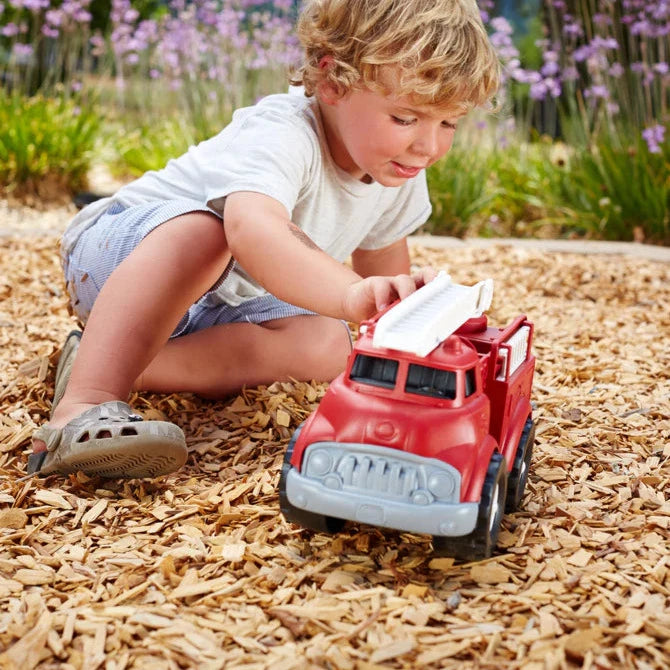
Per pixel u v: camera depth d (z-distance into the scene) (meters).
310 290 1.14
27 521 1.17
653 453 1.33
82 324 1.50
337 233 1.41
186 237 1.29
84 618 1.03
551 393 1.51
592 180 3.14
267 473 1.25
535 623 1.02
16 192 3.42
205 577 1.09
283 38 3.47
